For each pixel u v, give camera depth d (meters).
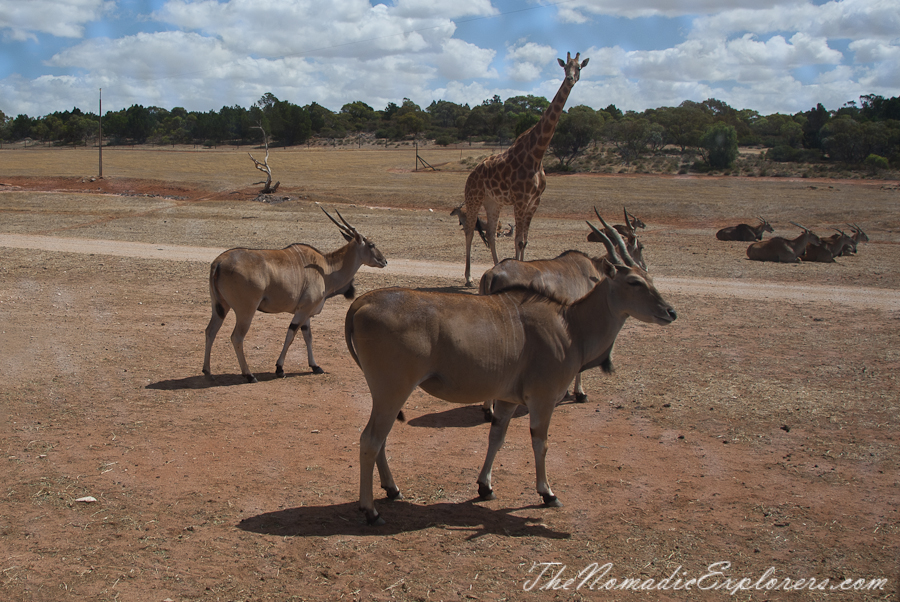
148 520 5.75
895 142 81.12
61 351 11.50
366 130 152.88
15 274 19.00
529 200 18.42
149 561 5.10
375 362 5.57
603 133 84.38
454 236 30.38
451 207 44.34
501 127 128.50
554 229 33.91
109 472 6.74
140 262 21.59
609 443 7.89
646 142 88.06
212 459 7.17
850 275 21.20
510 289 6.17
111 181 58.00
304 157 93.00
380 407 5.67
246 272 9.73
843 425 8.45
